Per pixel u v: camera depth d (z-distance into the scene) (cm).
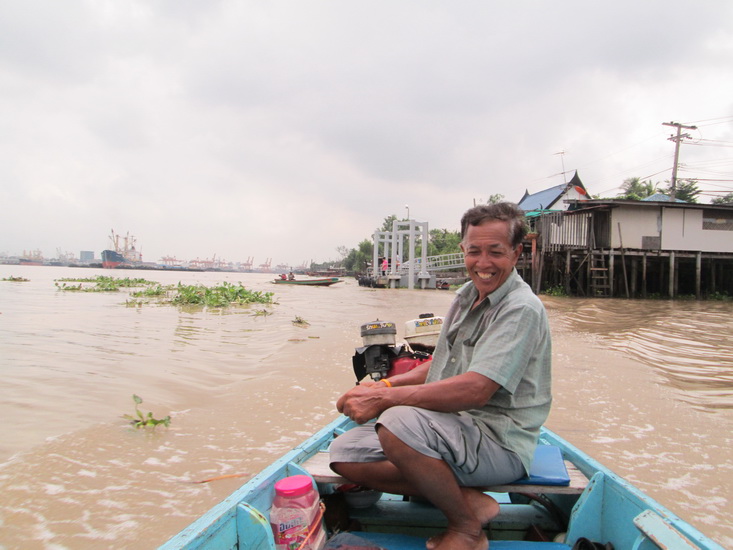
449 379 198
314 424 445
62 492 313
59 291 2256
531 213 2469
